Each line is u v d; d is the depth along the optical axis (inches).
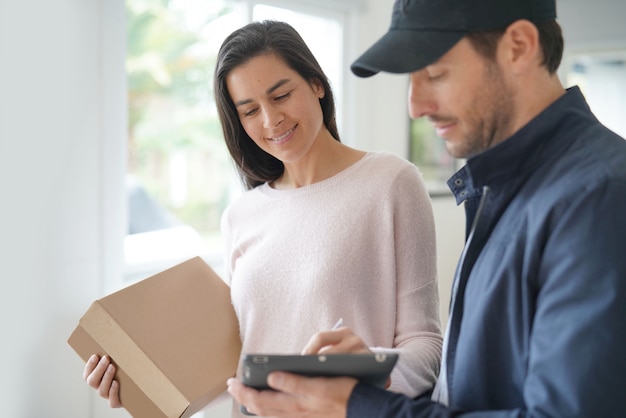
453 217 155.8
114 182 83.7
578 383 26.0
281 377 31.6
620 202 27.2
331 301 48.1
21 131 67.9
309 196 52.0
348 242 48.9
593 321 26.1
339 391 31.6
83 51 77.2
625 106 203.5
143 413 46.7
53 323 74.5
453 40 29.9
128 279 91.4
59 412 76.0
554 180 30.0
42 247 71.9
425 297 49.2
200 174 279.0
